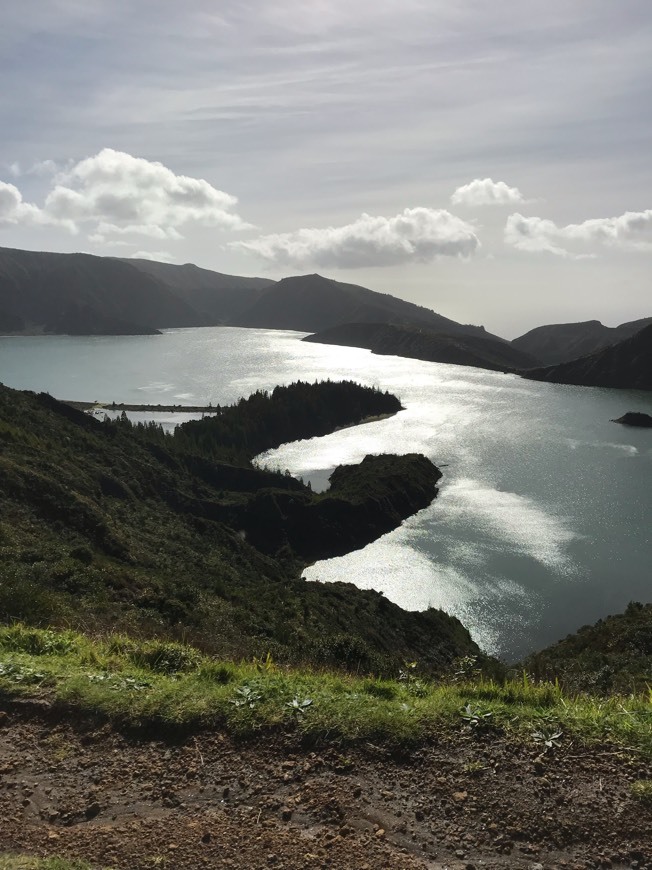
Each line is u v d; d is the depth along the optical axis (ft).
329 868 19.92
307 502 321.73
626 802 22.18
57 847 21.15
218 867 20.04
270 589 164.55
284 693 30.09
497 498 358.23
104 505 212.43
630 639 116.37
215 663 37.24
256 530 302.45
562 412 648.38
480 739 26.09
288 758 25.70
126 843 21.25
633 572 246.68
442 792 23.35
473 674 40.06
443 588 239.91
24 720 29.35
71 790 24.48
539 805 22.38
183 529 237.45
